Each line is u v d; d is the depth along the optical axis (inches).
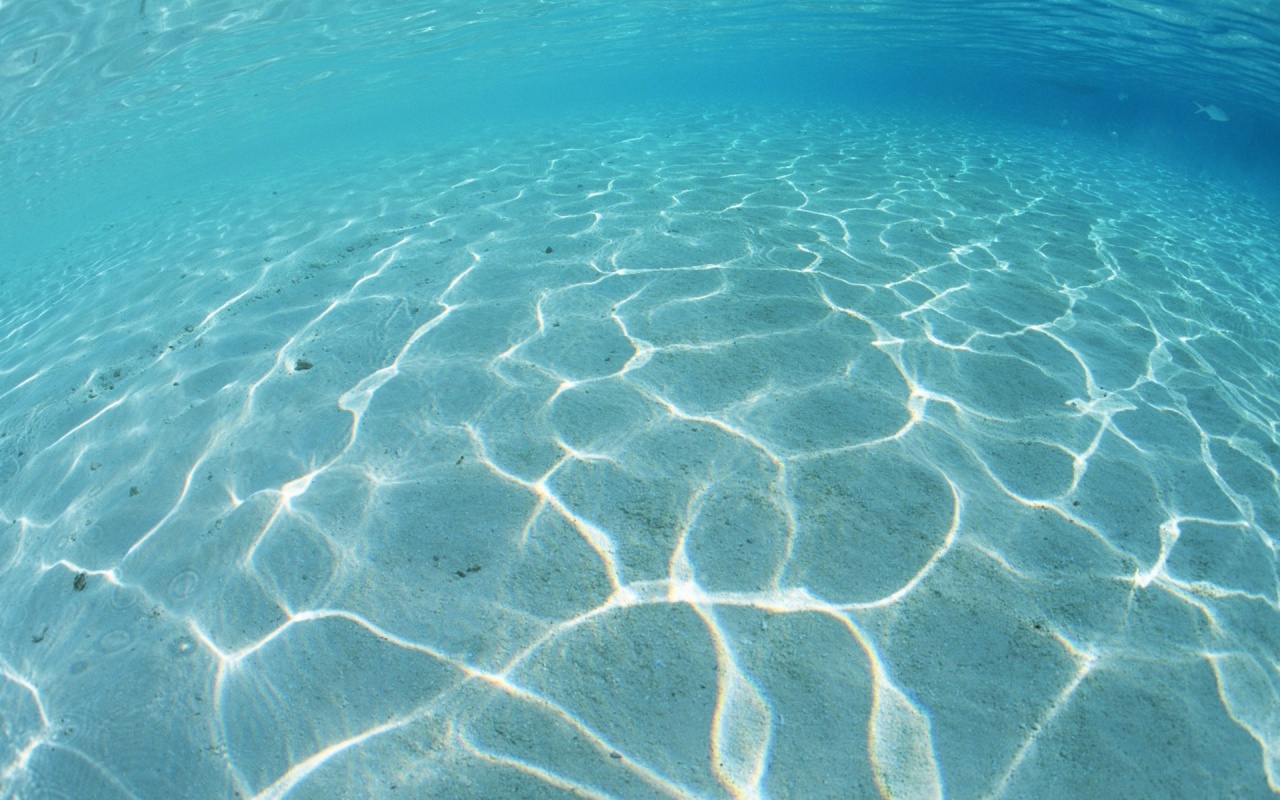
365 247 276.4
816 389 152.7
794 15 753.0
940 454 133.3
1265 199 552.4
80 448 161.2
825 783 79.0
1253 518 122.8
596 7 670.5
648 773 80.4
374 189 431.2
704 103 1167.6
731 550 110.4
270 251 298.5
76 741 90.4
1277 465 139.7
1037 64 976.3
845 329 180.2
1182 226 359.9
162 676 97.4
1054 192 398.6
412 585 107.0
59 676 100.7
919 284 215.3
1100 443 140.6
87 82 482.6
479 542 114.1
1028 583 105.5
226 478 137.3
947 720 85.7
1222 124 1058.7
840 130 650.8
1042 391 157.9
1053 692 89.3
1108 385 163.9
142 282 302.2
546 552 111.4
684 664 92.7
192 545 121.1
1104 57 773.9
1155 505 123.7
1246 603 104.3
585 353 168.7
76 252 485.1
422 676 93.0
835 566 107.4
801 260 229.3
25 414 187.5
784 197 326.3
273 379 171.3
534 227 276.4
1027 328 190.4
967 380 160.1
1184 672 92.7
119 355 211.8
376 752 84.3
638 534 114.0
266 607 106.0
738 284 207.2
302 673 94.9
